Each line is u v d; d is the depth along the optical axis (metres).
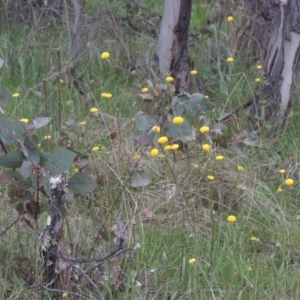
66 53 7.65
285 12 6.20
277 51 6.31
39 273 3.97
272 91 6.39
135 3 8.44
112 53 7.80
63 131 5.28
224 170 5.35
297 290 4.15
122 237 3.76
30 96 6.82
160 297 4.08
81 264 3.98
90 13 8.63
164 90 5.80
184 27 6.93
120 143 5.11
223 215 5.02
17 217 4.24
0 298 3.85
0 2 8.64
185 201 4.81
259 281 4.17
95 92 6.85
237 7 8.16
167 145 4.79
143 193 4.98
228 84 7.20
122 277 4.07
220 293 3.95
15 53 7.56
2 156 3.66
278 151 6.01
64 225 4.25
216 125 5.43
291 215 5.07
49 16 8.45
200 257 4.35
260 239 4.84
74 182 3.76
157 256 4.35
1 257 4.20
